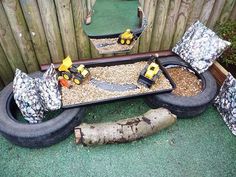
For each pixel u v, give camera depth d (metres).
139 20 2.16
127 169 1.87
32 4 1.84
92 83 2.14
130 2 2.01
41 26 1.99
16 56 2.13
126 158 1.92
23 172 1.83
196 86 2.27
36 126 1.83
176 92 2.22
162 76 2.21
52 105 1.93
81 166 1.87
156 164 1.90
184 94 2.21
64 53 2.25
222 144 2.02
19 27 1.93
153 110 2.00
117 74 2.23
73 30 2.08
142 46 2.40
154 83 2.13
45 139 1.84
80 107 1.98
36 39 2.06
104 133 1.87
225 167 1.90
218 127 2.12
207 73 2.25
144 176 1.84
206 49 2.23
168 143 2.01
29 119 1.93
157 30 2.30
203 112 2.21
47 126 1.83
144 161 1.91
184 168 1.89
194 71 2.33
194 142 2.03
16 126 1.82
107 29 2.13
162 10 2.14
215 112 2.21
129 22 2.15
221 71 2.22
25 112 1.89
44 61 2.25
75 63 2.22
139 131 1.91
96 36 2.18
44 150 1.93
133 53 2.41
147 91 2.09
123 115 2.17
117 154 1.94
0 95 1.98
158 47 2.46
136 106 2.24
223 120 2.16
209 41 2.22
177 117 2.13
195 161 1.92
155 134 2.06
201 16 2.30
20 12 1.87
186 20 2.29
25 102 1.84
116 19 2.07
